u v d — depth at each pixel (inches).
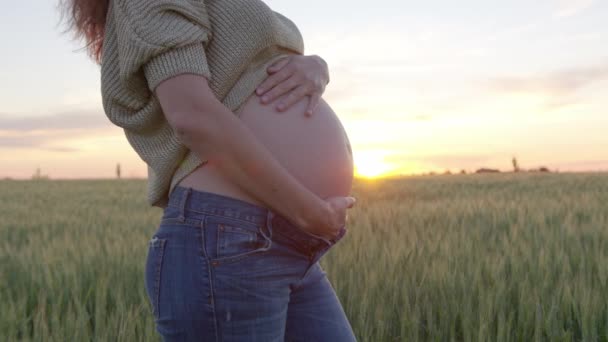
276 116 71.1
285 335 78.7
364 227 301.0
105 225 385.7
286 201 62.3
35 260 231.8
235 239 64.4
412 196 629.6
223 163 61.0
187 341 66.2
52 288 183.6
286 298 70.2
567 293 157.2
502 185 772.0
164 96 61.5
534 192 609.9
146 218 412.5
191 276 64.9
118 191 821.9
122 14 64.3
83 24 74.4
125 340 143.6
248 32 68.5
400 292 173.0
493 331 149.4
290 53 78.1
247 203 65.2
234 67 68.2
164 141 69.2
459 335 156.1
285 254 67.2
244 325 65.7
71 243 273.7
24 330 150.0
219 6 67.9
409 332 145.3
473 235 271.4
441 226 312.3
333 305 80.5
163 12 62.7
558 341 138.5
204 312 64.8
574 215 328.2
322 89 75.6
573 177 875.4
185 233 66.0
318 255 70.6
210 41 67.9
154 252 68.4
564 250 223.3
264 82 71.3
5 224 410.0
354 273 189.3
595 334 138.3
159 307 67.5
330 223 65.4
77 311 166.7
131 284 194.2
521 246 225.3
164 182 71.6
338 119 80.6
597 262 194.7
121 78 65.9
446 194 645.3
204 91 61.1
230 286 64.3
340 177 75.8
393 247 222.4
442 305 160.4
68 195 751.7
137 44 61.4
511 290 175.8
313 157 72.2
